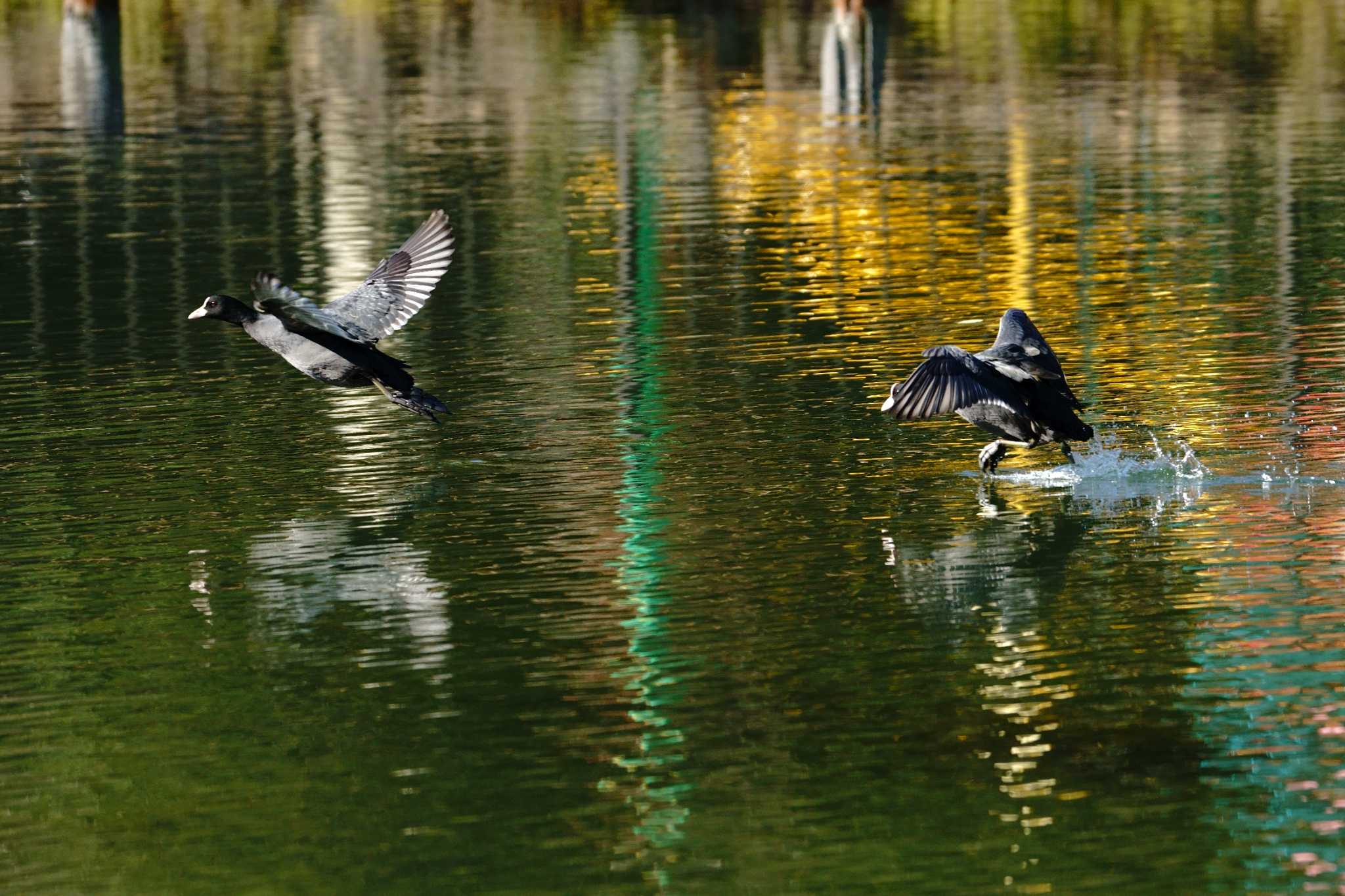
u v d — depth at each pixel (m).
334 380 13.23
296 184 34.03
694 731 11.48
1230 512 15.21
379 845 10.19
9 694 12.32
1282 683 11.84
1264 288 23.95
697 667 12.44
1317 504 15.30
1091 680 12.03
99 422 18.94
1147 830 10.05
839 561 14.36
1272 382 19.12
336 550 14.90
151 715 11.96
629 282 25.50
